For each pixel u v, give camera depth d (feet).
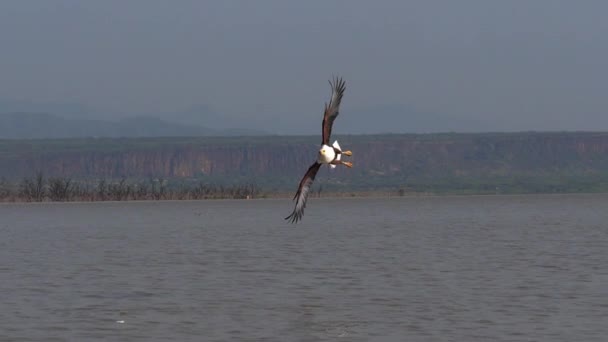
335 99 56.70
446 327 102.53
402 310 113.09
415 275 145.59
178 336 99.04
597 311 111.55
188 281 140.05
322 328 102.89
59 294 127.03
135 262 167.32
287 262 165.68
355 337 98.07
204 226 275.59
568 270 151.23
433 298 121.80
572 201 513.86
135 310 114.11
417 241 213.25
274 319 108.17
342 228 265.13
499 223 287.89
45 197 485.97
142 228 266.57
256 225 280.10
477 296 123.34
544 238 220.64
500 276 143.64
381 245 201.87
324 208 416.67
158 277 144.97
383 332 100.42
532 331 100.12
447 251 186.29
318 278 142.51
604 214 345.92
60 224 287.48
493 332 99.86
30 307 116.37
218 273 149.48
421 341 95.81
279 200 490.90
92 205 433.07
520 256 175.22
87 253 185.88
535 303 117.29
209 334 100.01
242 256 176.96
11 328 103.04
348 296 124.16
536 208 408.46
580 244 201.67
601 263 161.38
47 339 97.45
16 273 150.82
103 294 126.82
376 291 128.57
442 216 336.49
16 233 247.50
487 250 188.34
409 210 391.65
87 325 104.73
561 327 102.27
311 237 228.02
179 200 497.46
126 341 96.53
